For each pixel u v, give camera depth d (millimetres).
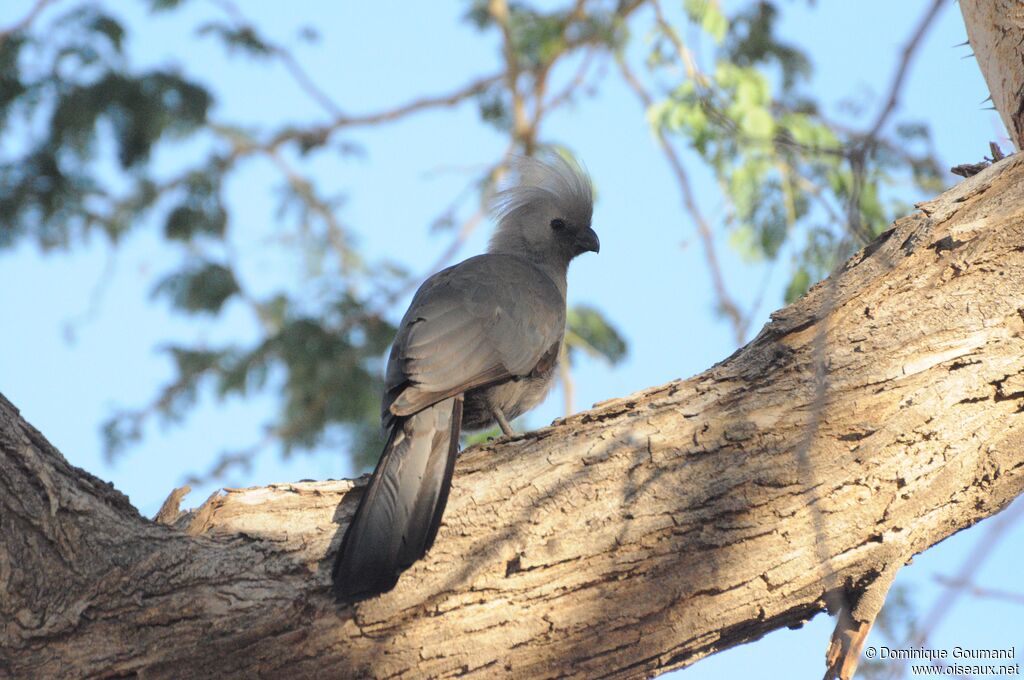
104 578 8203
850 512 8656
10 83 17438
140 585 8227
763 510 8625
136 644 8117
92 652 8055
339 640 8266
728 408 8992
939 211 9555
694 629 8500
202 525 8664
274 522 8680
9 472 8273
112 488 8680
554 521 8641
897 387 8875
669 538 8570
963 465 8805
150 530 8523
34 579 8141
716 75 16844
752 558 8531
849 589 8789
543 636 8391
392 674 8281
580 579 8477
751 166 16594
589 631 8406
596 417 9258
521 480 8844
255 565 8414
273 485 9008
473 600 8422
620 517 8625
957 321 9094
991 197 9539
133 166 18297
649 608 8453
